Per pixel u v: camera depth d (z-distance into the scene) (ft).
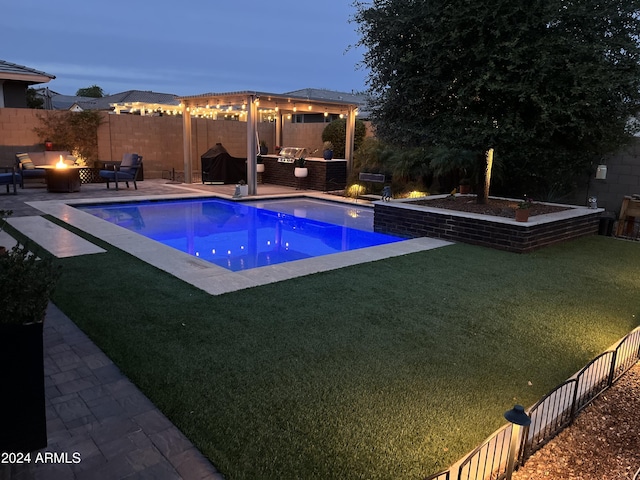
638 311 14.87
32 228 24.11
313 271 18.11
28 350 6.83
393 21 22.89
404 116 25.50
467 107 23.84
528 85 21.30
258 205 38.99
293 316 13.30
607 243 25.75
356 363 10.61
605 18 21.72
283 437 7.88
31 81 48.55
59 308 13.32
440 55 22.31
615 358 10.60
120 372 9.90
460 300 15.28
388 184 42.55
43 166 40.24
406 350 11.40
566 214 25.84
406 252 21.98
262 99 42.47
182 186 46.24
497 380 10.11
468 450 7.74
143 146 50.39
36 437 7.18
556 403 9.29
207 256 23.54
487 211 26.04
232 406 8.73
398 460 7.42
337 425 8.26
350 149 47.67
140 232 28.43
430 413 8.74
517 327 13.15
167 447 7.56
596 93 20.81
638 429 9.02
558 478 7.54
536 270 19.42
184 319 12.76
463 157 33.81
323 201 41.75
